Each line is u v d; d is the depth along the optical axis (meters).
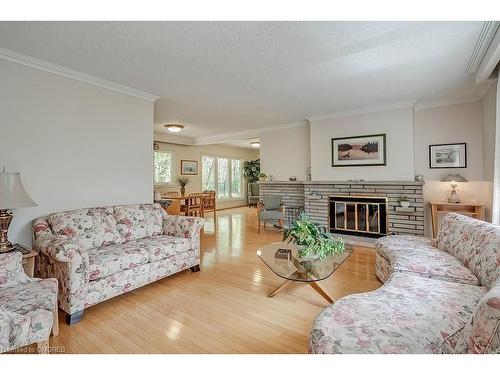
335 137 4.93
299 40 2.28
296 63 2.75
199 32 2.14
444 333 1.21
